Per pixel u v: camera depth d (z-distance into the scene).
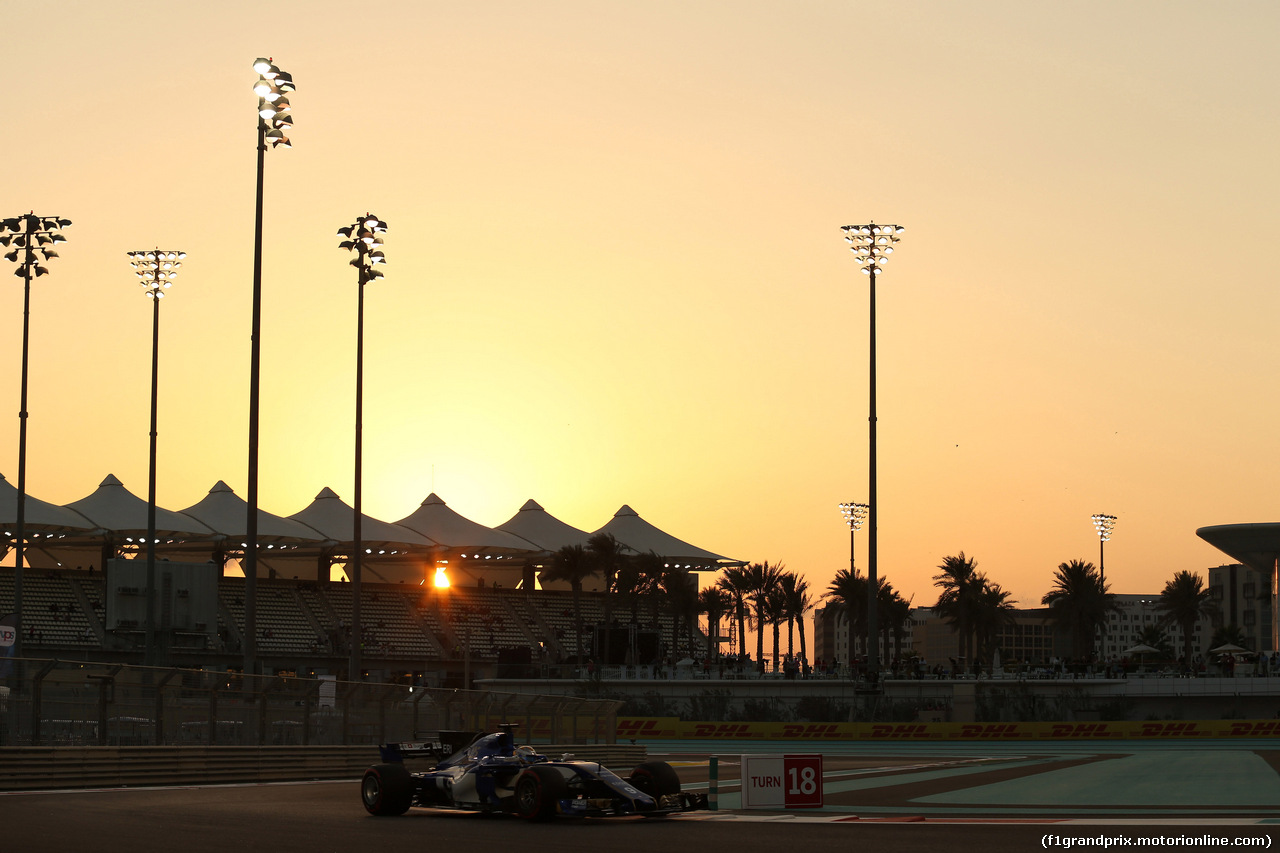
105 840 15.93
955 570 130.38
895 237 62.34
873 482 63.31
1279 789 27.95
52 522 87.94
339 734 31.92
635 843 16.22
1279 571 98.44
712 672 80.75
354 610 49.81
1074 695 73.81
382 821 19.55
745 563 115.00
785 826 18.67
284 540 99.69
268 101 36.44
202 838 16.39
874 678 66.00
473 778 20.55
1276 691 74.62
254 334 36.44
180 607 84.00
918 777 33.66
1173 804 23.56
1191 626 151.75
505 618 107.50
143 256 59.41
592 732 40.06
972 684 74.38
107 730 26.56
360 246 51.38
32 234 58.25
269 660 91.56
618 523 117.62
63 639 85.62
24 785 24.22
